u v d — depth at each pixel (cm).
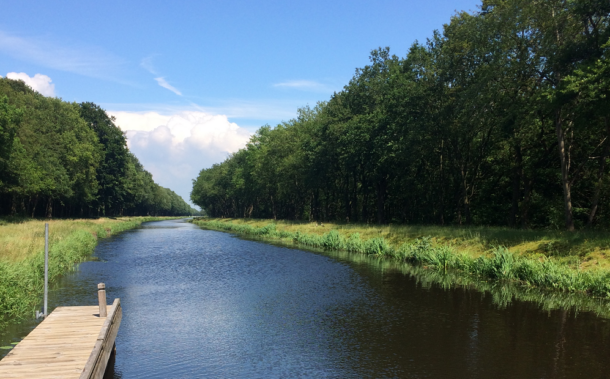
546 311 1350
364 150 4381
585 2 2133
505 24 2555
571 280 1638
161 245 3797
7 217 4934
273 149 6750
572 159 2955
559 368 888
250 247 3569
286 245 3731
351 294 1630
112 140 8688
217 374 882
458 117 3203
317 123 5744
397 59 4603
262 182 7294
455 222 4169
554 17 2338
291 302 1514
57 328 908
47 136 6100
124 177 8975
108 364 940
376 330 1167
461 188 3906
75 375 646
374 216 6153
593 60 2105
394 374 870
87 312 1060
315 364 930
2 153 4403
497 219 3662
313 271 2194
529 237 2178
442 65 3356
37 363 698
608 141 2356
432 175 4481
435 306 1428
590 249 1814
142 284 1867
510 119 2733
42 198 6631
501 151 3494
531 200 3319
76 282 1875
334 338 1105
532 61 2520
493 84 2731
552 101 2166
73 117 6850
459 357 958
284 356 982
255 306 1461
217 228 7781
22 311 1281
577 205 3066
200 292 1700
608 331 1138
